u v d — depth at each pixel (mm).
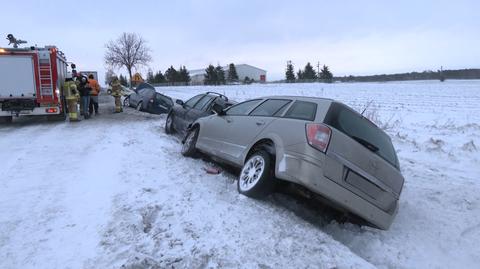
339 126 4992
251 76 119000
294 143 4977
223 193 5621
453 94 38406
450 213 6023
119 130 11719
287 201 5805
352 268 3908
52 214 4719
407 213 5977
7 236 4137
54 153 8109
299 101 5691
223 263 3736
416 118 17594
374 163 4996
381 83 75125
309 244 4234
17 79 13539
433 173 7996
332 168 4727
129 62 65000
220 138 6879
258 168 5477
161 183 5934
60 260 3691
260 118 6047
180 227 4426
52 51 13734
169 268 3588
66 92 14156
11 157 7711
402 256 4762
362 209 4898
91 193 5465
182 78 96188
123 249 3879
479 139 11727
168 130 11336
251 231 4422
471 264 4719
